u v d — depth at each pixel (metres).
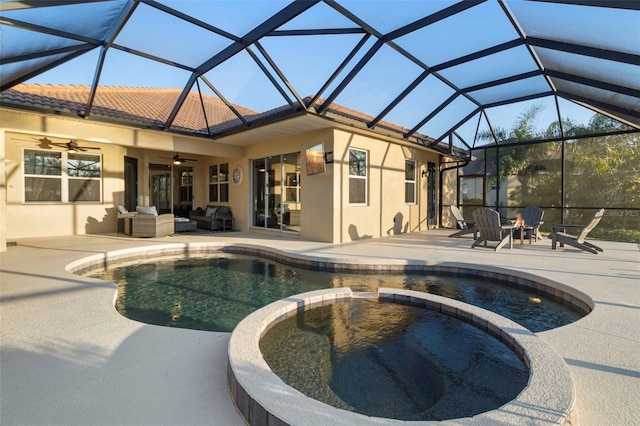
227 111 11.17
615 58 4.97
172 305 4.86
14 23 4.18
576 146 13.34
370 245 8.62
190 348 2.92
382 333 3.75
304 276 6.53
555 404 1.93
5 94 6.99
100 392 2.25
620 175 12.70
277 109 8.81
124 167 11.59
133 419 1.98
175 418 2.00
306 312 4.21
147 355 2.78
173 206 13.95
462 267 6.39
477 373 2.92
